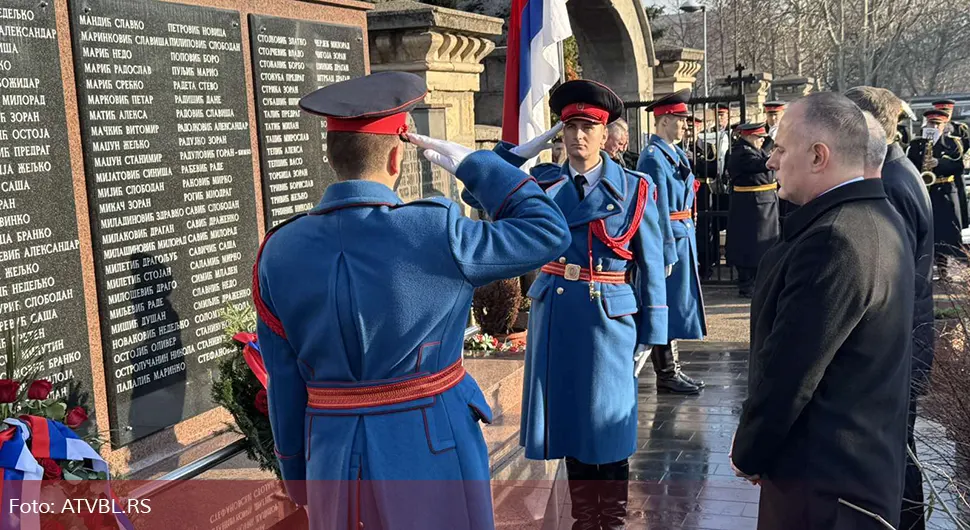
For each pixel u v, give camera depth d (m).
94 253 3.58
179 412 3.97
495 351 6.44
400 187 6.42
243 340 3.35
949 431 3.29
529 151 3.16
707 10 31.38
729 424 6.07
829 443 2.62
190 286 4.04
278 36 4.67
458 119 7.50
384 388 2.33
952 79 42.44
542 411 4.30
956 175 11.57
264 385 3.36
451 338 2.39
